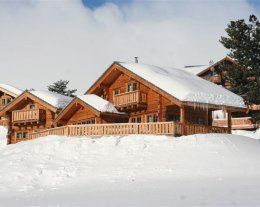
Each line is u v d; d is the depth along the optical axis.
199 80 37.84
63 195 18.92
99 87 37.34
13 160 25.86
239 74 44.09
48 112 40.78
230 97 33.66
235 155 24.11
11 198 19.20
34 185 22.50
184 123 30.11
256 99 41.94
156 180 20.67
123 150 26.03
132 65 35.75
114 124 31.11
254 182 18.55
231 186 17.83
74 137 30.75
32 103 41.81
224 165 22.52
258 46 44.88
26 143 30.36
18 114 41.38
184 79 35.41
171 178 20.88
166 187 18.66
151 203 14.97
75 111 37.12
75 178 22.89
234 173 21.08
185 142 26.39
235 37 45.19
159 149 25.67
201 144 25.88
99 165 24.23
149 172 22.31
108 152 26.09
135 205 14.74
